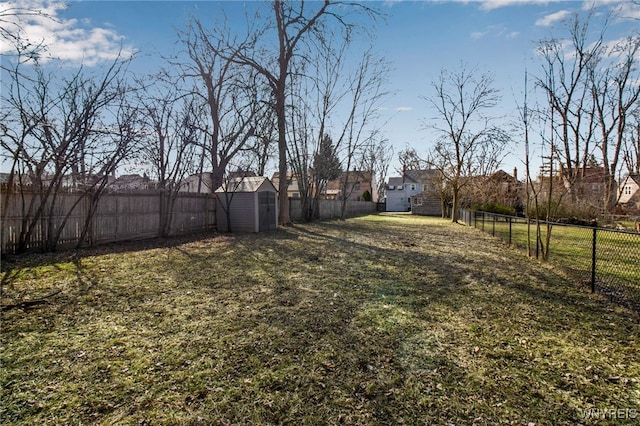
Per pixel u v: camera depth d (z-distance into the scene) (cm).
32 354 270
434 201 3381
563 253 817
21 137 670
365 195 4628
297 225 1619
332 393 221
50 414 197
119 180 1155
